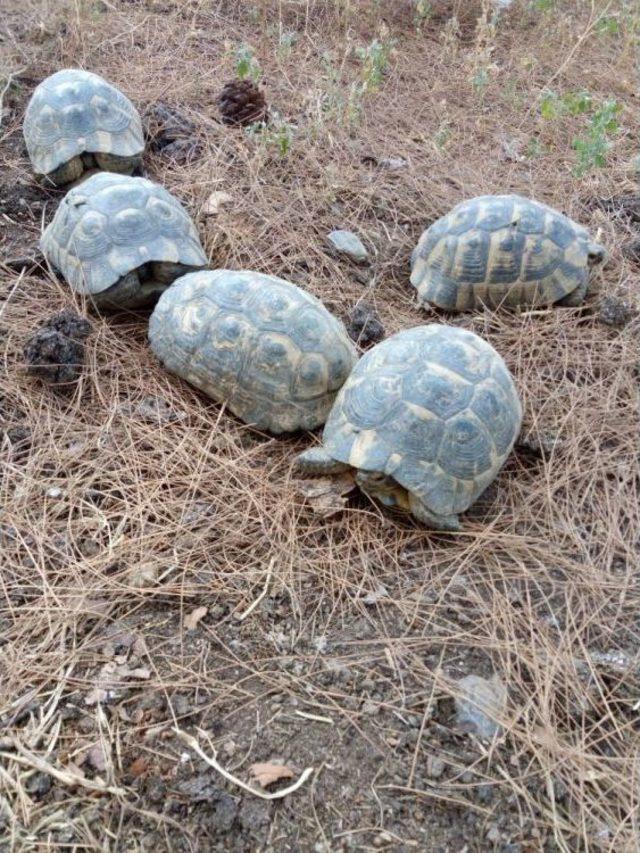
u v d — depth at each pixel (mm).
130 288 753
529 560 628
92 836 485
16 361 725
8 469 651
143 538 615
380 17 1279
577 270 820
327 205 935
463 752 525
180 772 509
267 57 1163
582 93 1072
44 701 532
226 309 690
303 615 587
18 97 1032
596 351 792
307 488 644
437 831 496
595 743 534
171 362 708
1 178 917
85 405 706
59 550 605
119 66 1100
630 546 642
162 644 563
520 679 559
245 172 960
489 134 1100
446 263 828
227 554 614
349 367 694
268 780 506
